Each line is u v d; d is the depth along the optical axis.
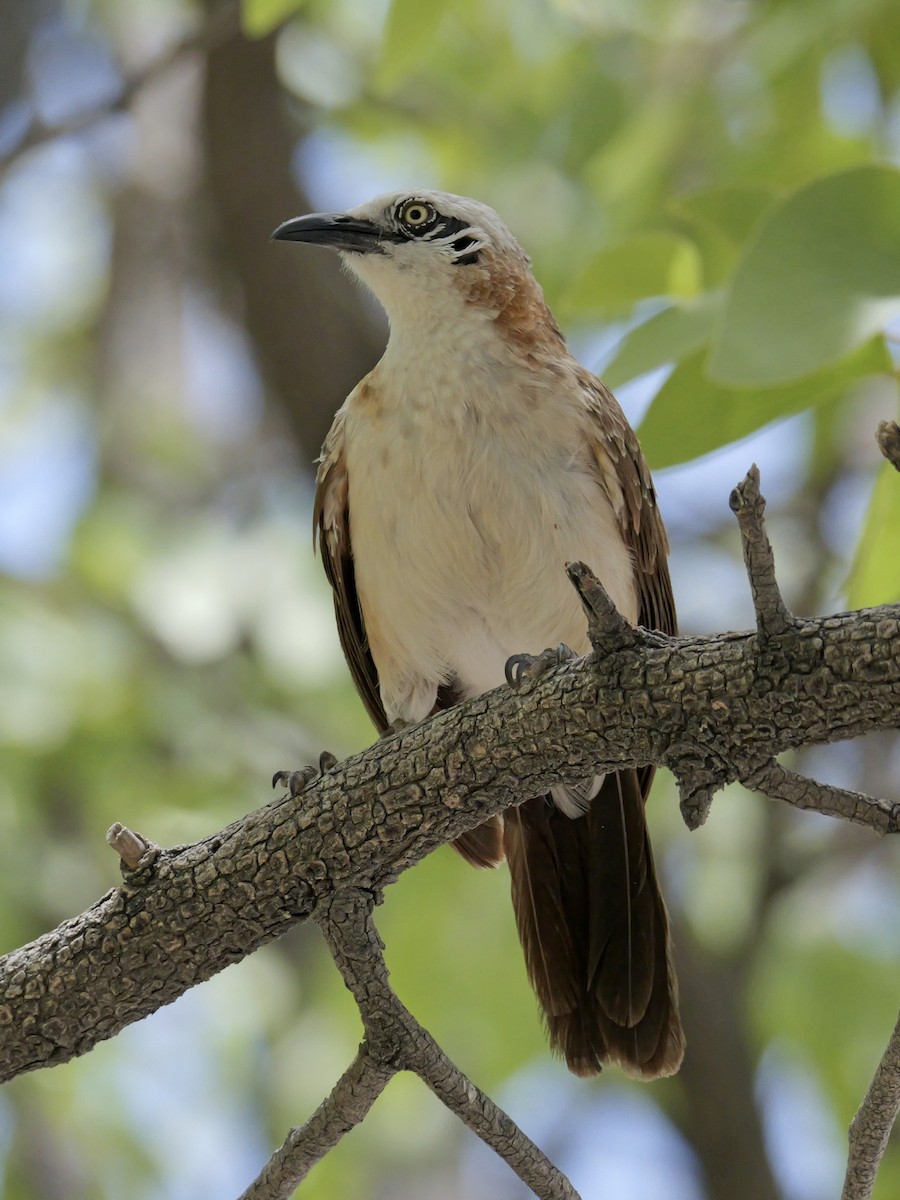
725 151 12.21
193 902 6.20
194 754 12.28
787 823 13.02
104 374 17.14
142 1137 12.61
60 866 11.86
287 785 6.91
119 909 6.25
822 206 6.15
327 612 12.38
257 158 12.75
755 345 6.01
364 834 6.10
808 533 14.01
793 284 6.08
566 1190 5.82
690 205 7.89
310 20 13.46
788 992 12.16
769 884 12.63
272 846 6.16
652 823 12.62
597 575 8.22
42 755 11.83
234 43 12.55
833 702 5.24
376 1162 13.34
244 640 12.84
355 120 13.72
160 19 16.09
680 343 7.06
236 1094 13.04
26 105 14.45
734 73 12.22
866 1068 11.92
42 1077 12.09
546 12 12.81
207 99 12.77
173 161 17.22
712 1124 12.58
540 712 5.84
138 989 6.30
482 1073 12.12
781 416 7.02
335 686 12.53
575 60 12.88
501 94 13.52
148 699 12.06
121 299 17.47
